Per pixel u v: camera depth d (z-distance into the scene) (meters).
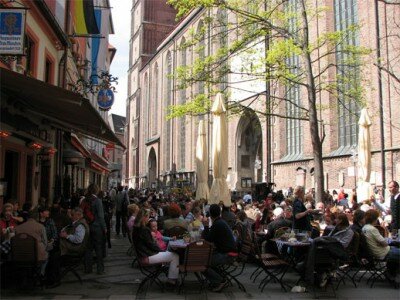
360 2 28.72
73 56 24.02
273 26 17.12
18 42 10.34
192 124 58.88
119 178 108.62
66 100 9.78
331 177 30.86
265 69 17.83
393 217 10.30
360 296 8.06
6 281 8.71
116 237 19.14
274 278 8.77
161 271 8.78
